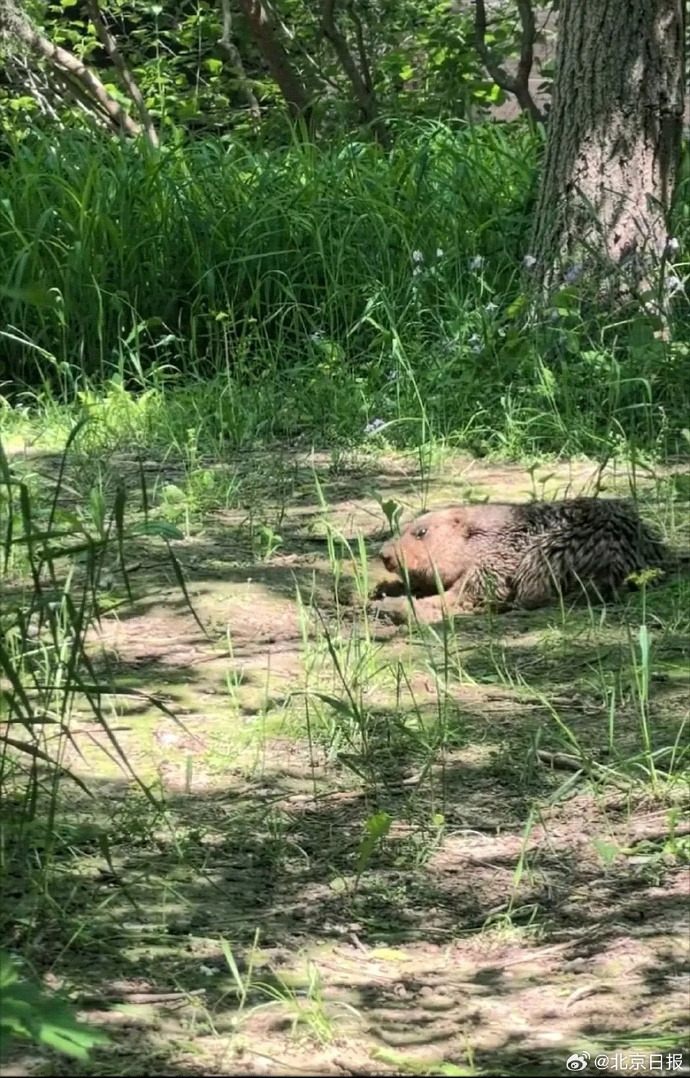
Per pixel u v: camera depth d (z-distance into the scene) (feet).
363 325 33.68
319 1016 10.33
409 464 28.07
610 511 20.20
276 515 24.81
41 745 15.07
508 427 28.63
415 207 35.78
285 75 53.11
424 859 13.12
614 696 15.98
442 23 53.83
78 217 35.12
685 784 14.26
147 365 34.60
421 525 20.22
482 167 37.09
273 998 10.81
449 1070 9.72
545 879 12.71
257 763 15.20
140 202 35.60
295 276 34.63
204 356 34.45
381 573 21.57
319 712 16.15
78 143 38.83
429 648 17.19
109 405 30.91
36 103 52.39
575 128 31.32
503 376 30.07
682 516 23.47
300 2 55.01
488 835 13.60
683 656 17.87
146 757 15.37
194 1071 9.71
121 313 33.24
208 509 25.26
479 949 11.65
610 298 30.81
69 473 27.50
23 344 33.96
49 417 31.17
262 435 30.40
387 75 54.70
